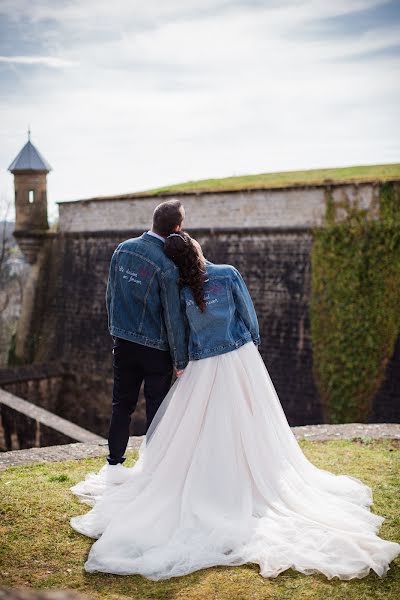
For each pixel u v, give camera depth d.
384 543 3.82
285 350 19.70
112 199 24.62
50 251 27.19
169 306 4.52
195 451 4.34
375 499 4.81
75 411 25.38
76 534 4.20
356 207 18.44
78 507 4.61
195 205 22.14
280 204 20.05
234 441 4.39
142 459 4.70
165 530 4.07
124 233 24.36
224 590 3.46
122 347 4.79
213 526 4.01
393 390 17.66
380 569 3.62
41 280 27.38
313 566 3.68
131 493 4.42
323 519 4.13
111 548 3.87
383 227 17.89
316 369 19.02
